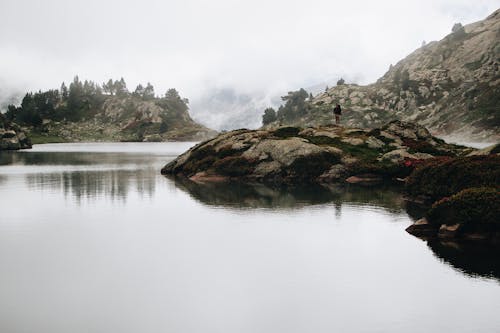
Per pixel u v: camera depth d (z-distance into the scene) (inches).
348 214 1359.5
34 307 679.1
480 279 788.0
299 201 1611.7
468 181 1395.2
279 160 2330.2
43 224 1231.5
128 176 2554.1
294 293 732.0
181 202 1598.2
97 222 1255.5
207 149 2632.9
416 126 2743.6
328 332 599.8
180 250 971.3
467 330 604.1
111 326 617.6
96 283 776.3
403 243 1025.5
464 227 1068.5
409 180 1652.3
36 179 2364.7
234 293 731.4
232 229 1166.3
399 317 644.1
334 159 2340.1
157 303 693.3
